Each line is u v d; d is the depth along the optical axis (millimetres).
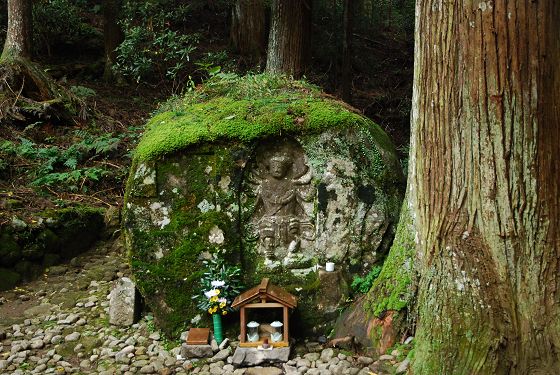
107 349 4023
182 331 4074
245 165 4023
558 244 2965
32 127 7473
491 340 2980
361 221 4070
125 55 9117
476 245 3039
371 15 14531
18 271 5367
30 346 4105
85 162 7293
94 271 5594
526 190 2936
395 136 9648
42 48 10625
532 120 2900
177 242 4031
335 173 4031
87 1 12797
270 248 4090
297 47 7578
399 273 3637
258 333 3910
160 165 3990
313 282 4066
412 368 3250
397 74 12203
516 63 2867
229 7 12922
